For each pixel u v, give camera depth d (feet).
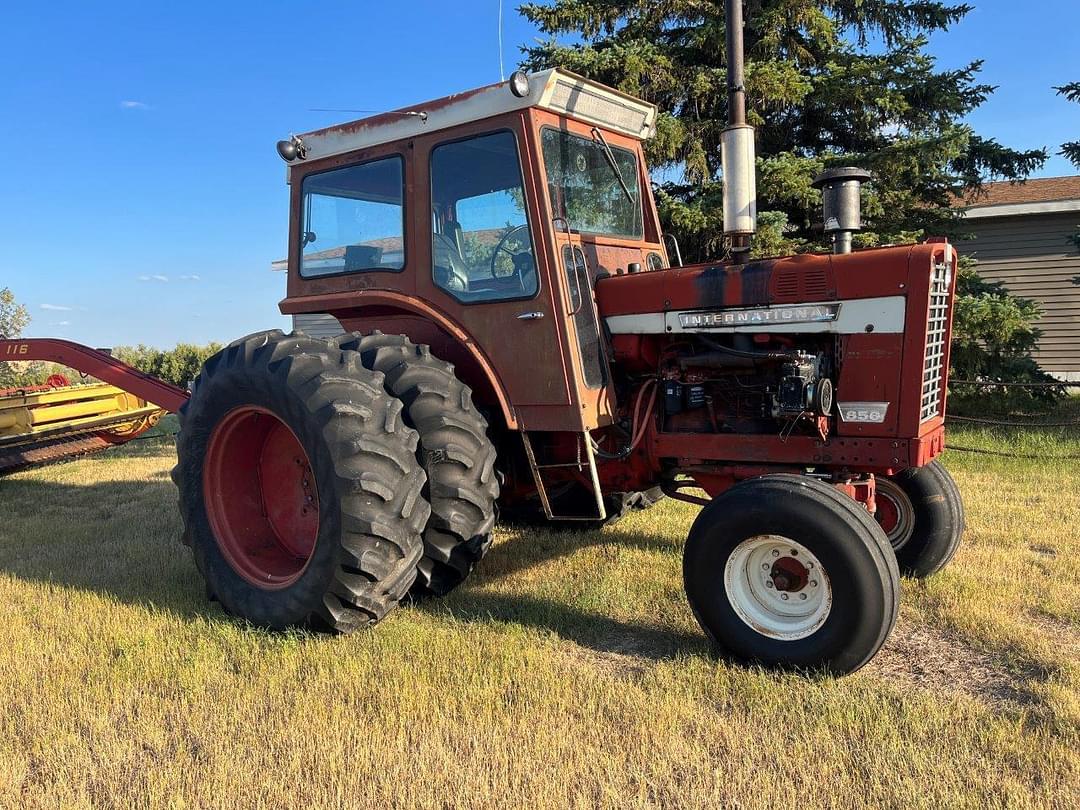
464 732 9.05
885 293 11.16
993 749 8.44
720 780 8.02
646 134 15.35
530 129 12.19
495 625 12.19
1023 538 16.56
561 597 13.57
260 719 9.56
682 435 12.93
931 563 13.88
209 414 13.01
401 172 13.64
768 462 12.34
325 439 11.30
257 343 12.96
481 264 12.89
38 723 9.48
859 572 9.82
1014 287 46.09
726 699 9.81
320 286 14.84
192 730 9.24
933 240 11.67
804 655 10.23
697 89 31.94
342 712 9.58
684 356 12.75
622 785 8.02
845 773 8.10
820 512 10.04
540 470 14.01
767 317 11.90
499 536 17.49
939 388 12.07
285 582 12.22
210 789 8.12
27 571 15.78
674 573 14.52
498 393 12.75
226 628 12.13
